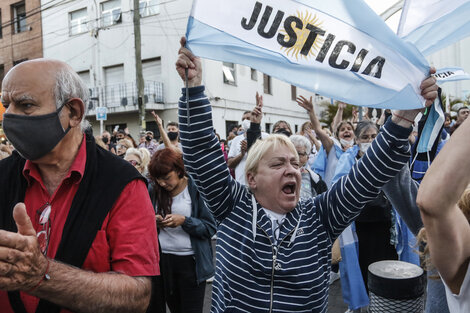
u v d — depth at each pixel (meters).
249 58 1.47
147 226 1.38
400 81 1.48
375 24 1.47
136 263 1.31
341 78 1.49
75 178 1.36
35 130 1.25
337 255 3.30
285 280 1.51
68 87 1.31
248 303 1.52
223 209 1.70
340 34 1.48
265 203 1.67
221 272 1.63
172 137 6.71
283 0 1.46
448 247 0.98
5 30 20.67
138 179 1.41
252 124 3.81
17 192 1.38
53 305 1.24
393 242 3.22
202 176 1.67
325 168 4.16
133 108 16.70
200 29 1.42
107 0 17.66
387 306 2.18
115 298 1.19
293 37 1.47
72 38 18.84
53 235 1.31
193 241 2.67
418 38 1.62
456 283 1.06
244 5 1.44
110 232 1.32
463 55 17.56
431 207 0.93
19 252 0.98
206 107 1.67
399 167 1.54
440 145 4.09
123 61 17.50
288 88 23.55
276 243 1.57
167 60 16.58
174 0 16.20
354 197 1.58
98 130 18.58
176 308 2.75
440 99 1.85
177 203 2.74
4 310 1.28
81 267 1.27
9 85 1.26
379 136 1.58
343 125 4.50
